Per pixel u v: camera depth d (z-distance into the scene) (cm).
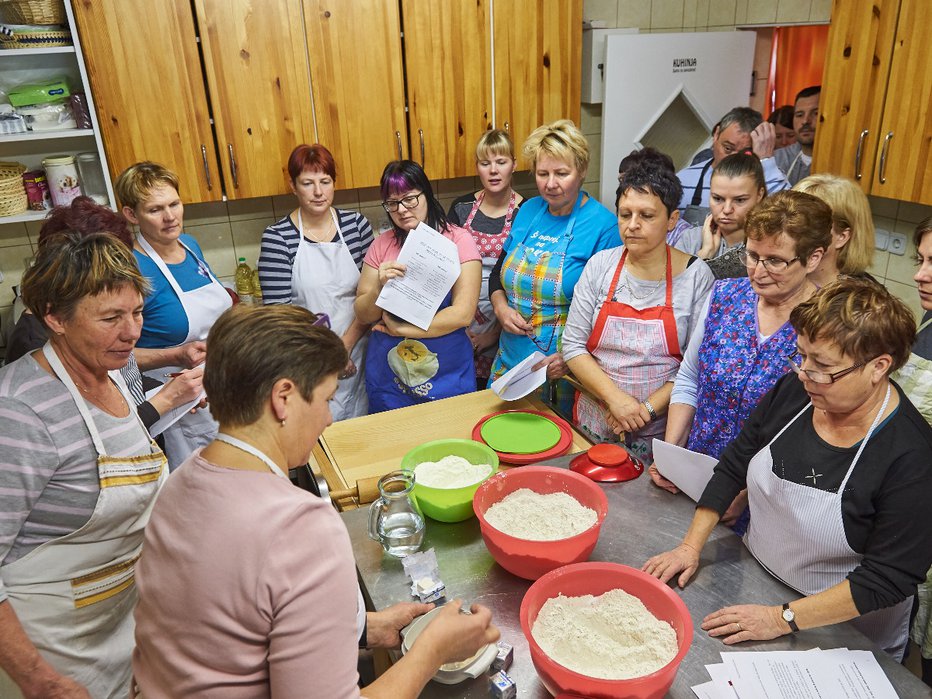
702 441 171
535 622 110
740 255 222
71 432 122
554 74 320
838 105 273
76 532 128
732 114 303
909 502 106
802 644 110
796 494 118
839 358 104
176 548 83
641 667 102
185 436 247
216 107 271
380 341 249
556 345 243
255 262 328
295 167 266
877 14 249
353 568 84
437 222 239
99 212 168
